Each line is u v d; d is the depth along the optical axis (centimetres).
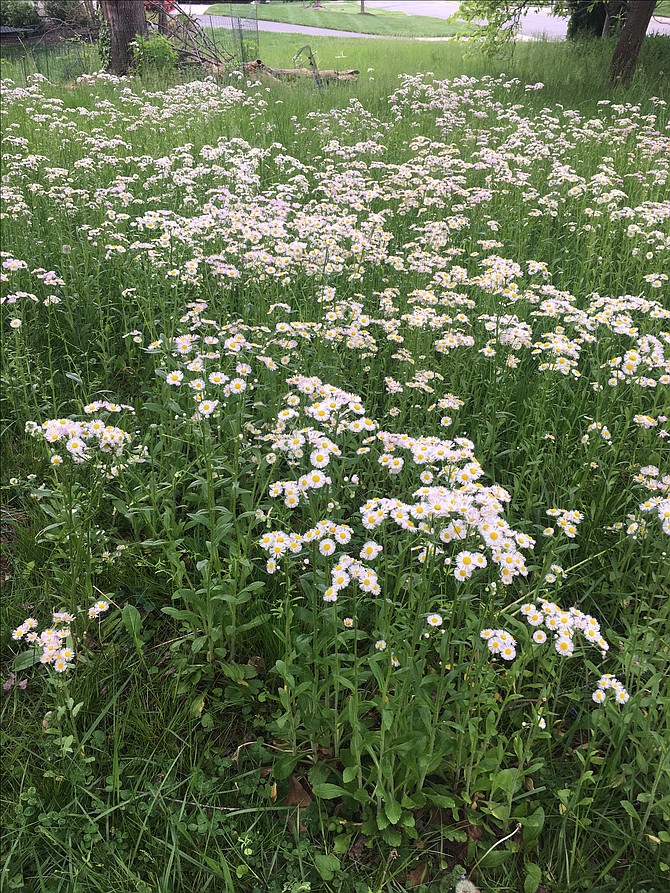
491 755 236
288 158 627
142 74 1306
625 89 1187
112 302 477
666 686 245
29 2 2066
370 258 470
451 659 264
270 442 349
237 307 478
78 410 405
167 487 326
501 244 523
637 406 379
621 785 235
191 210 530
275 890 212
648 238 533
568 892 215
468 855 222
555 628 236
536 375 410
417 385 371
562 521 278
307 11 4338
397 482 354
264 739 256
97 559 306
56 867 216
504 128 856
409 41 2530
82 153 718
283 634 265
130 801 228
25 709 260
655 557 307
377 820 223
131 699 257
